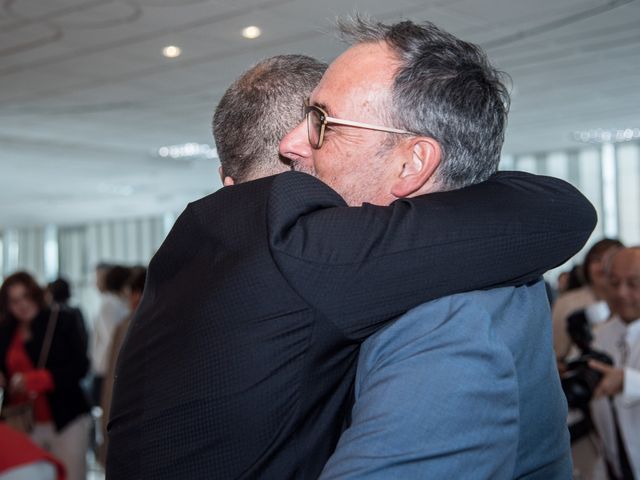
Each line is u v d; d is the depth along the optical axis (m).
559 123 11.28
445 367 0.87
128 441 0.98
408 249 0.94
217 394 0.92
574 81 8.67
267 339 0.92
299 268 0.93
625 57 7.66
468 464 0.86
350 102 1.05
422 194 1.05
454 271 0.94
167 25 6.49
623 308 3.17
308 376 0.93
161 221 22.61
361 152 1.04
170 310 1.00
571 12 6.20
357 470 0.83
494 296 0.97
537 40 6.98
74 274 24.69
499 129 1.07
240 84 1.33
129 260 23.34
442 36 1.06
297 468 0.94
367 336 0.94
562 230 1.00
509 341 0.95
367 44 1.07
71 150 12.80
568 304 3.99
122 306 7.84
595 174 13.73
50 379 4.88
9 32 6.66
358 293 0.92
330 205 1.01
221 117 1.34
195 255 1.04
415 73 1.03
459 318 0.91
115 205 20.34
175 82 8.51
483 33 6.71
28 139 11.90
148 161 13.99
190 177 16.08
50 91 8.89
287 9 6.05
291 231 0.96
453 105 1.02
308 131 1.10
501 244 0.96
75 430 4.96
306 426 0.95
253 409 0.92
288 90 1.30
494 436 0.88
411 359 0.89
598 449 3.19
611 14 6.28
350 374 0.98
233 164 1.34
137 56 7.44
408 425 0.85
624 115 10.76
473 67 1.05
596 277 3.86
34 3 5.91
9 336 5.03
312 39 6.84
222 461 0.92
